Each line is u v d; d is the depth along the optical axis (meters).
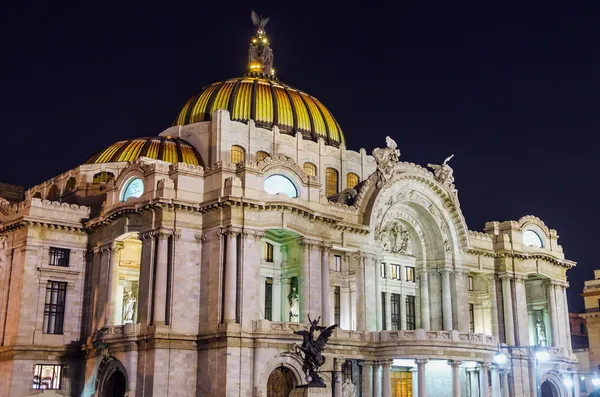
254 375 65.81
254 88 93.06
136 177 74.06
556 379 92.31
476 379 83.25
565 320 97.19
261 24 107.06
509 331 89.88
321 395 54.81
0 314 76.69
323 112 97.56
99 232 77.75
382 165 82.31
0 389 73.38
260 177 71.19
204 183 72.31
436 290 87.69
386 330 76.75
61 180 89.31
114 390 71.38
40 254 76.12
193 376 67.88
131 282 81.94
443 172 89.00
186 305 69.00
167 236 69.75
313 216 73.44
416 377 79.00
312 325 57.88
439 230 88.00
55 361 74.88
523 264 93.44
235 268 68.12
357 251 79.50
